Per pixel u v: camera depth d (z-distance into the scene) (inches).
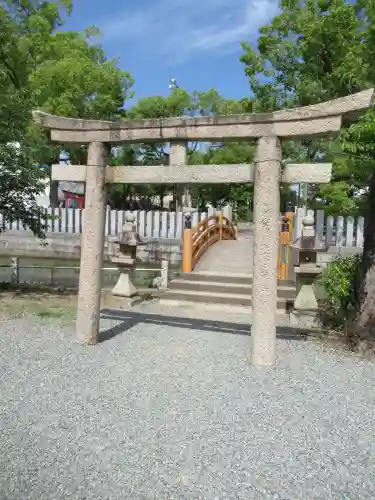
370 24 569.6
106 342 234.2
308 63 696.4
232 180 203.3
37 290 399.2
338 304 284.2
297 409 155.2
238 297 359.9
